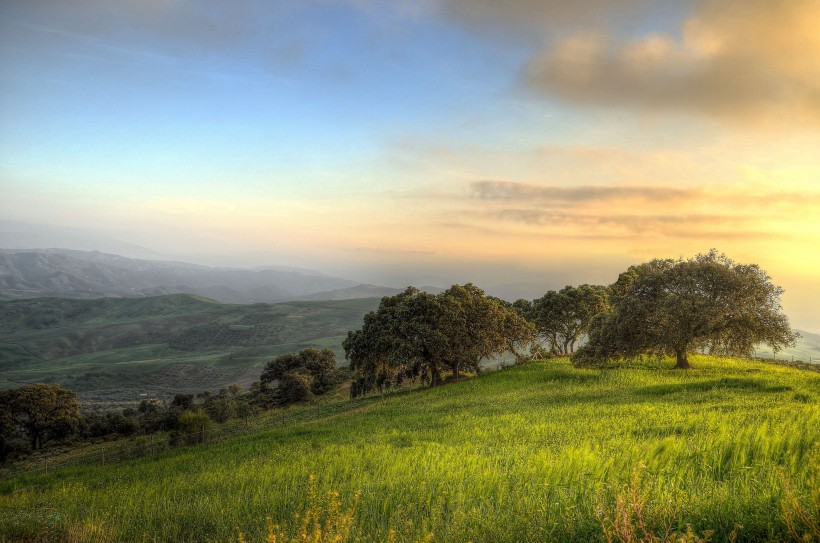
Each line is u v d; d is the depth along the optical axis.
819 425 12.96
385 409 38.62
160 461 30.45
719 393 25.56
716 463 10.42
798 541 5.23
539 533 6.66
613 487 8.31
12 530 10.55
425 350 50.44
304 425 37.47
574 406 26.52
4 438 59.22
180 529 11.06
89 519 12.05
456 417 27.58
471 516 7.83
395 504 10.18
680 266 40.59
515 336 56.47
